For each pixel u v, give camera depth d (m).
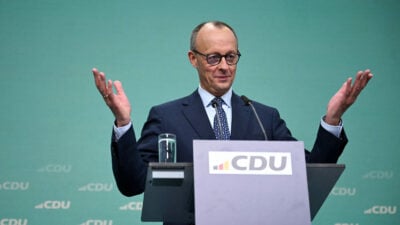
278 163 2.40
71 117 4.68
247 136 3.18
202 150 2.37
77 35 4.84
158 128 3.23
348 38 4.99
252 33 4.97
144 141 3.21
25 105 4.66
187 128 3.19
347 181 4.68
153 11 4.96
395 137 4.80
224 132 3.19
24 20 4.82
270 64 4.91
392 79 4.91
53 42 4.81
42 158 4.57
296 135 4.80
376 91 4.87
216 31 3.29
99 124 4.69
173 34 4.93
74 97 4.71
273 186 2.37
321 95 4.88
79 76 4.76
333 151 2.80
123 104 2.74
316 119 4.84
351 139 4.77
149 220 2.86
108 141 4.67
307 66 4.92
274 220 2.33
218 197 2.33
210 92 3.34
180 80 4.84
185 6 4.99
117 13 4.92
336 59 4.95
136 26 4.91
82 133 4.66
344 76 4.93
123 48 4.86
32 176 4.53
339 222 4.62
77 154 4.61
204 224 2.29
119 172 2.75
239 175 2.36
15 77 4.70
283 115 4.82
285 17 5.02
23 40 4.78
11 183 4.50
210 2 5.01
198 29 3.39
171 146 2.69
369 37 5.00
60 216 4.50
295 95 4.86
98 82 2.63
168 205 2.63
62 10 4.88
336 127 2.82
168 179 2.35
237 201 2.33
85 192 4.56
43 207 4.50
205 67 3.28
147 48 4.88
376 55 4.96
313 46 4.97
